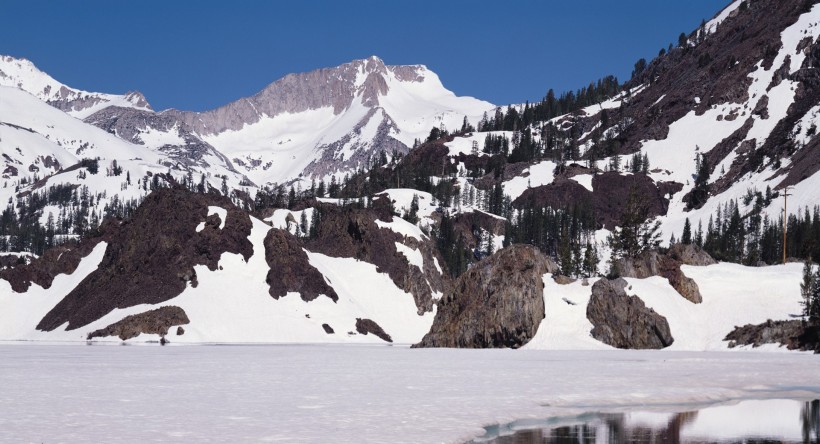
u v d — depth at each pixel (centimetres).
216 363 9631
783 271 14750
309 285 18912
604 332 13088
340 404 5609
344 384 6988
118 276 18425
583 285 14062
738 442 4409
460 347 13788
